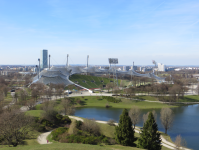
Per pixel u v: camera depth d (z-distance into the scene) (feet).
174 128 401.08
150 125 233.14
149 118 237.04
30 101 505.25
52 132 276.41
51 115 346.13
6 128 219.41
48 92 609.42
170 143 307.99
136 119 375.45
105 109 562.25
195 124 429.38
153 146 227.20
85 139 239.30
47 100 536.01
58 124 339.57
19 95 605.73
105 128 331.77
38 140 253.24
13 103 531.91
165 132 366.43
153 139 231.50
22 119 264.93
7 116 246.68
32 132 279.28
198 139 342.03
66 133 265.34
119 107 587.68
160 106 602.85
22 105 520.42
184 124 428.15
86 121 308.81
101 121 405.80
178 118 478.59
